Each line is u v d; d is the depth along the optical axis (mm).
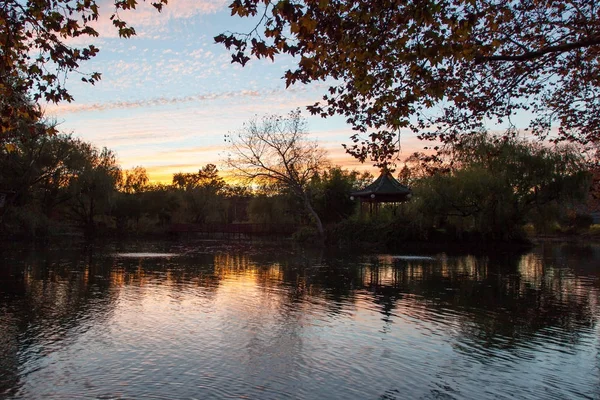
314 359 10164
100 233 56438
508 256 35031
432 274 24000
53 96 9344
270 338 11680
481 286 20000
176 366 9602
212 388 8523
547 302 16422
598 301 16656
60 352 10375
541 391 8625
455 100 10242
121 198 61094
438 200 39281
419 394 8422
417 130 11000
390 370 9570
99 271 23750
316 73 8477
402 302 16297
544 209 38406
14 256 30250
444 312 14742
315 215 51281
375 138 10258
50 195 46250
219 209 78938
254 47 7180
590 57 9945
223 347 10891
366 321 13492
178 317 13672
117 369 9383
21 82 9625
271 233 60156
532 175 37344
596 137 12250
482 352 10781
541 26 9469
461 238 42344
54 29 8445
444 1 7207
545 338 11906
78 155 45000
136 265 26922
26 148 39594
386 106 9594
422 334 12195
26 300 15766
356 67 8094
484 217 38875
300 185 51844
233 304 15625
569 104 11750
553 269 26516
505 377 9273
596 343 11500
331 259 32250
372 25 7328
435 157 11219
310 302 16125
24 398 7996
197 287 18953
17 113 9672
